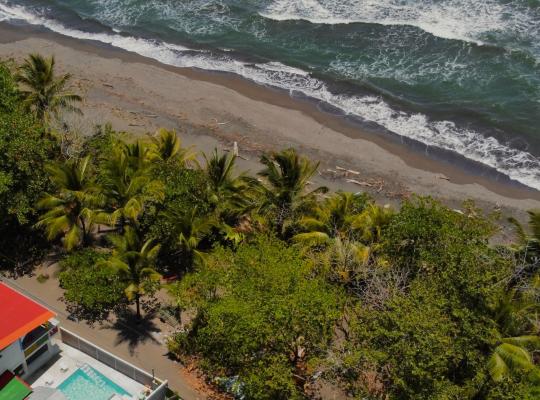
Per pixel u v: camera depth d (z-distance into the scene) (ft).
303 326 95.14
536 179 162.50
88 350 103.60
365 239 123.13
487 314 97.04
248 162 165.27
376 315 94.73
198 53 212.43
